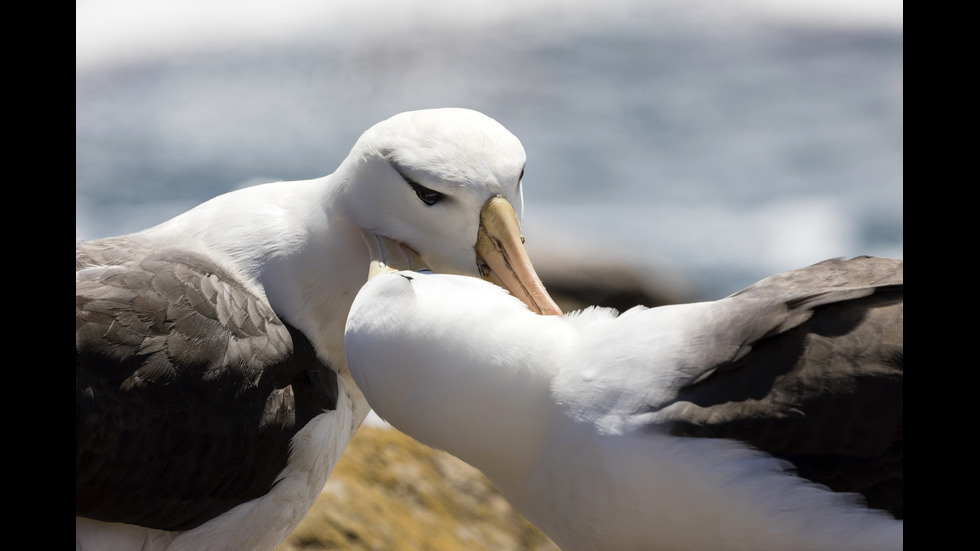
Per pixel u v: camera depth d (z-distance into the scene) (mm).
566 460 5367
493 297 5508
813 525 5164
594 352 5391
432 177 6656
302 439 7305
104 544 6844
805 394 5129
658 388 5242
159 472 6676
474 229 6734
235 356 6949
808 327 5258
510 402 5355
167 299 6859
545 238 25078
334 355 7711
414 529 10609
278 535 7555
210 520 7094
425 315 5332
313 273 7398
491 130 6844
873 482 5141
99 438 6410
